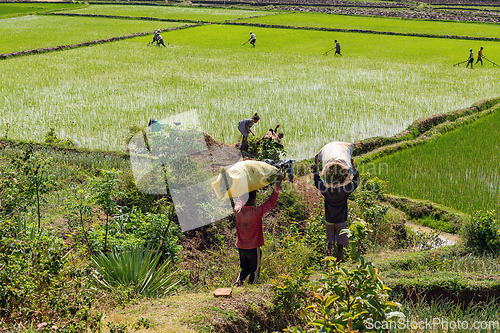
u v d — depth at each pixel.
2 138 11.87
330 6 58.34
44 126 13.38
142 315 4.37
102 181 6.28
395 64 24.41
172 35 36.09
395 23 43.06
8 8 54.12
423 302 5.31
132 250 5.70
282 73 21.81
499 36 34.38
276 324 4.65
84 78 20.28
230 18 45.62
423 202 9.38
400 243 8.00
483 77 21.03
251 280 5.44
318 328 3.78
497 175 10.40
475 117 14.98
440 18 45.88
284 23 42.62
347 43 32.34
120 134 12.66
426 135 13.33
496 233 7.24
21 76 20.52
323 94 17.58
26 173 6.10
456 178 10.34
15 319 3.90
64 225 6.82
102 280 5.14
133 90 18.03
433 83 19.75
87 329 3.86
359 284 3.51
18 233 5.31
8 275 3.87
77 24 41.41
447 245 7.72
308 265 6.35
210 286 5.67
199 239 7.12
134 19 45.19
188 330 4.07
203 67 23.25
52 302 3.89
